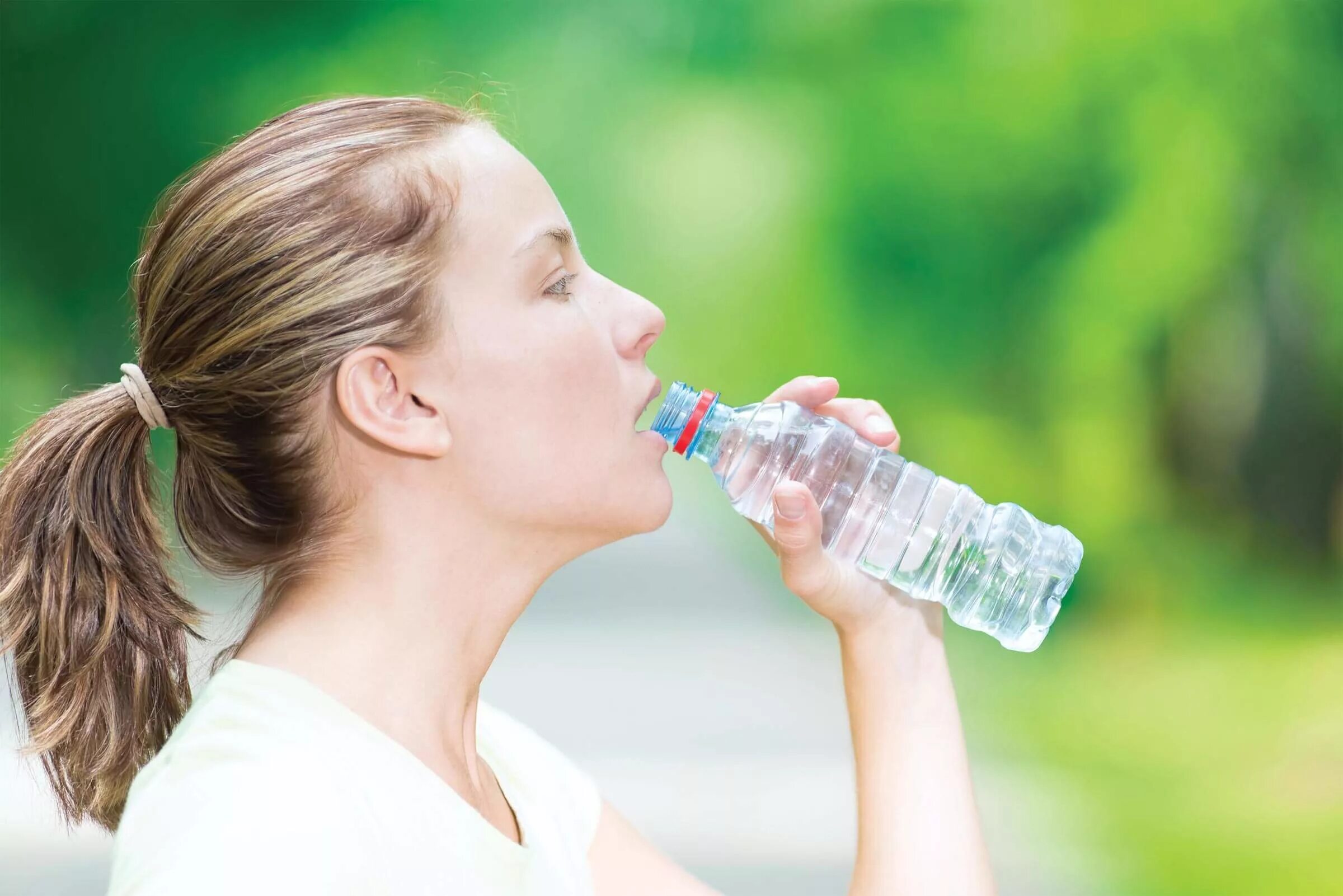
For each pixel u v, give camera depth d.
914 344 22.56
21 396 21.28
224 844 1.97
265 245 2.37
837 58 25.00
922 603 3.03
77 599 2.56
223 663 2.68
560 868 2.66
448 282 2.41
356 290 2.36
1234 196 19.70
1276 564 19.88
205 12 22.34
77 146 22.00
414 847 2.17
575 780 2.86
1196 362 20.42
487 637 2.52
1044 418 20.88
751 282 27.55
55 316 21.94
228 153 2.45
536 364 2.45
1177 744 12.43
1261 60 19.73
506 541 2.49
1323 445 20.11
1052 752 12.13
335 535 2.44
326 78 22.47
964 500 3.22
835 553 3.18
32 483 2.57
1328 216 19.69
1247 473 20.39
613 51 26.33
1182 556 19.77
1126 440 20.09
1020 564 3.24
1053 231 21.72
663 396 3.23
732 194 27.00
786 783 10.39
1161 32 20.00
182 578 2.82
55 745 2.58
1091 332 20.12
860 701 2.98
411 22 23.45
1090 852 9.11
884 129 23.58
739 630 18.73
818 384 3.30
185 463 2.52
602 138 26.70
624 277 28.22
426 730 2.43
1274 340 20.27
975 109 22.20
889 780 2.92
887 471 3.23
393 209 2.38
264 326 2.37
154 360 2.51
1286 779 10.92
